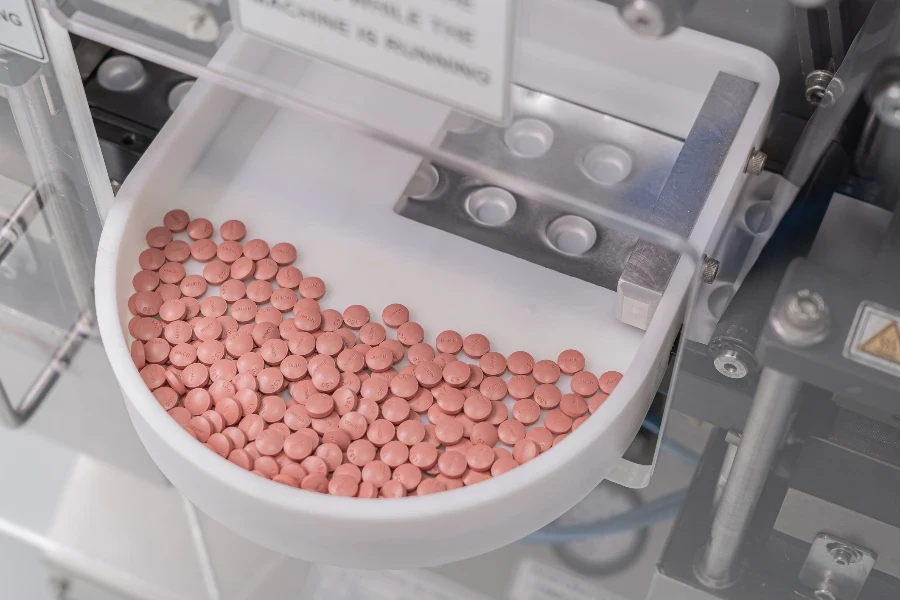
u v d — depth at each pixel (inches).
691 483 39.3
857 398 28.3
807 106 36.1
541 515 33.0
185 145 37.4
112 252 35.3
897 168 31.5
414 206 38.8
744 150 33.2
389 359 35.0
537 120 28.9
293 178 38.9
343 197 38.7
